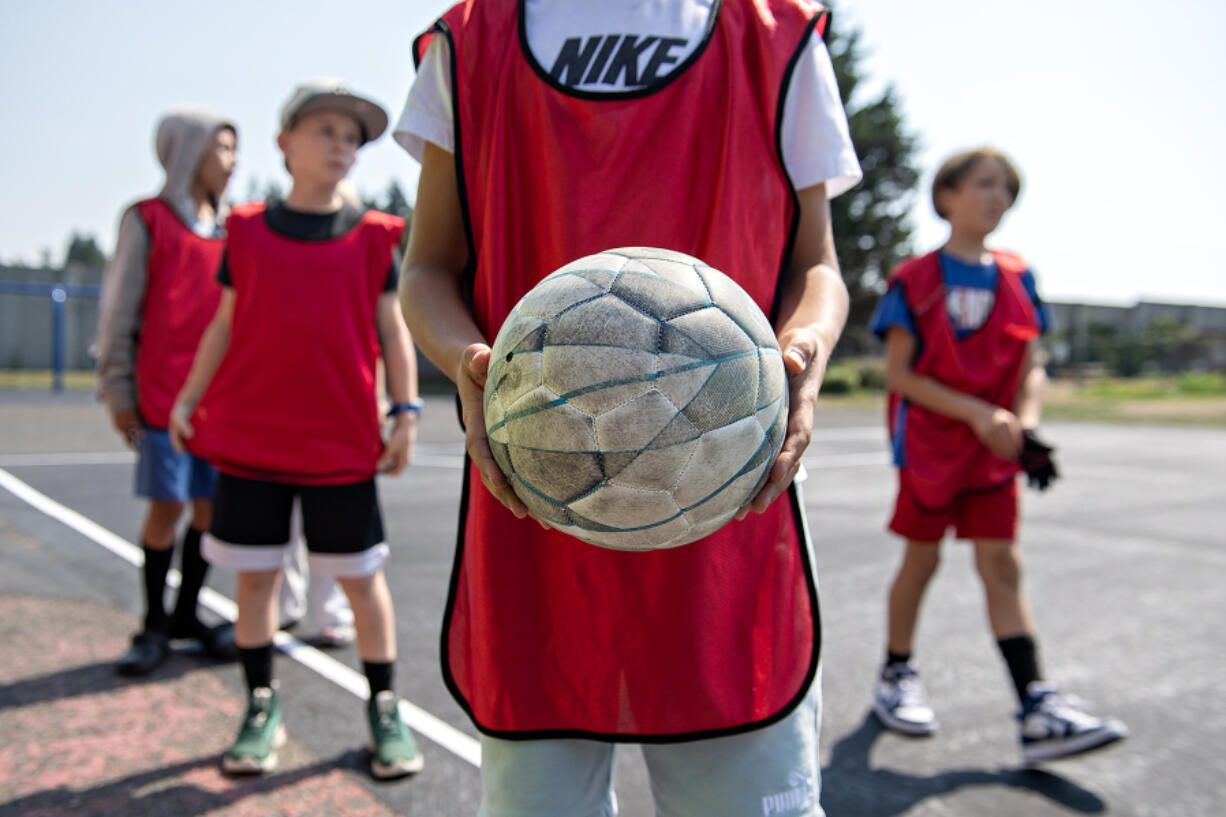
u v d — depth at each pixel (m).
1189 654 3.82
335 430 2.57
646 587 1.26
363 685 3.15
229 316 2.68
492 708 1.29
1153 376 44.09
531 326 0.96
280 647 3.54
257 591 2.60
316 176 2.70
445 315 1.28
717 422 0.92
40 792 2.34
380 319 2.78
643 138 1.26
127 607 3.94
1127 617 4.40
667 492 0.93
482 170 1.33
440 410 16.92
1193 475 10.58
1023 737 2.70
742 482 0.97
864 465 10.88
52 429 10.92
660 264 0.98
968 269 3.07
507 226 1.30
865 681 3.44
